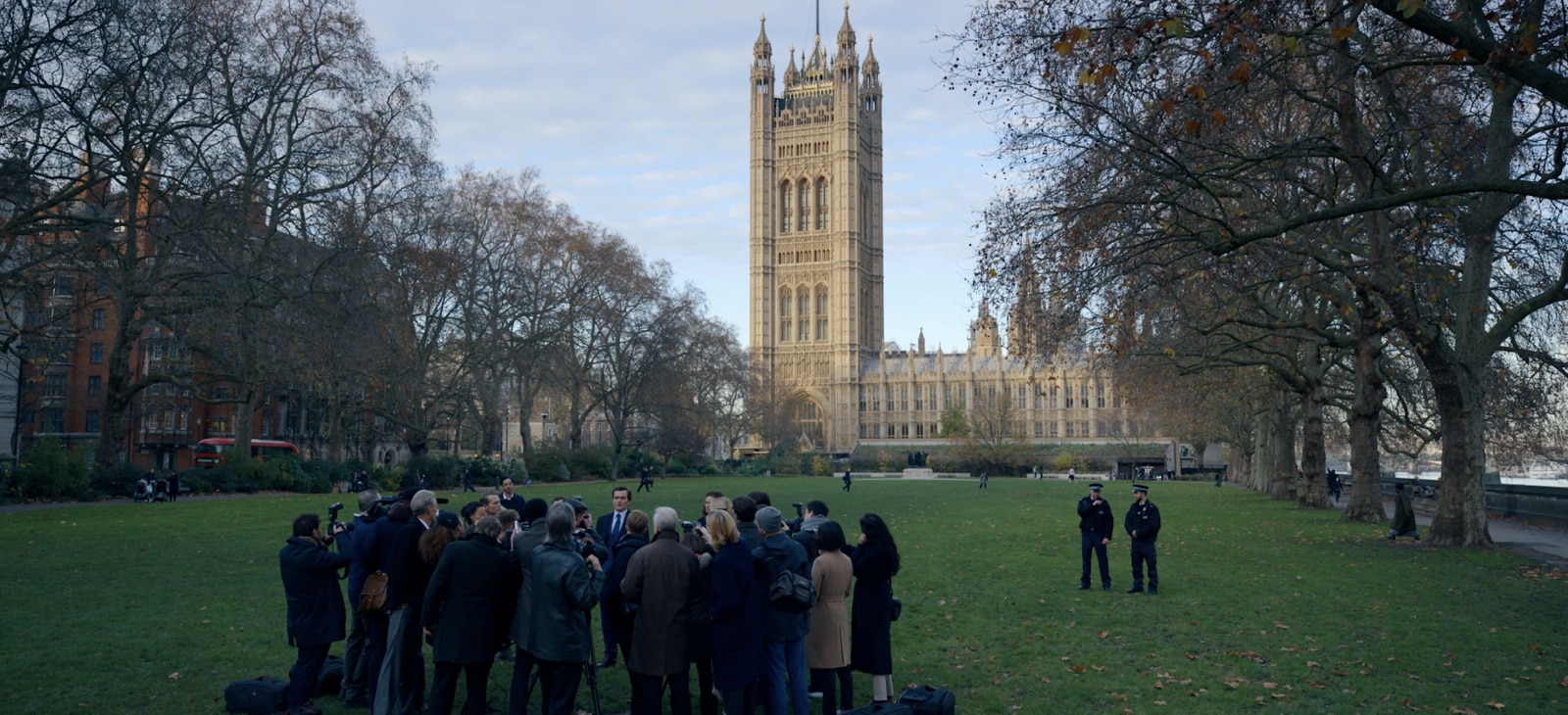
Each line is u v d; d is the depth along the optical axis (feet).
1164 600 61.21
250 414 183.83
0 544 85.97
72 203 118.62
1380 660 44.34
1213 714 36.29
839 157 593.42
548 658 31.99
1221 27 49.93
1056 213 71.72
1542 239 80.07
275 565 74.64
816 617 35.83
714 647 31.94
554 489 224.12
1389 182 69.56
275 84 140.97
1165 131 65.92
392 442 345.92
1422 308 87.10
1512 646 47.03
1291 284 112.68
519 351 244.22
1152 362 142.72
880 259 643.86
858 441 572.92
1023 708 37.24
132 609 55.52
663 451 346.74
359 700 37.40
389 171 159.74
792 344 597.11
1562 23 52.85
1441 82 71.26
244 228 133.49
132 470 156.15
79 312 133.59
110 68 108.47
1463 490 90.27
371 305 152.35
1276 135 83.56
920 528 118.93
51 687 39.04
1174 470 393.09
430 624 32.45
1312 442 154.20
